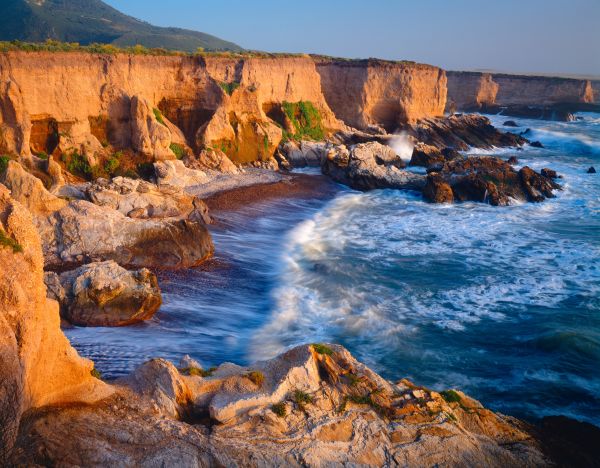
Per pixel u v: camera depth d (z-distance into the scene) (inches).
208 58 1978.3
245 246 1253.1
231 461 443.5
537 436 588.4
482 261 1190.9
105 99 1621.6
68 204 1047.6
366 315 918.4
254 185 1790.1
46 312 455.8
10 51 1397.6
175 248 1074.7
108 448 428.8
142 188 1273.4
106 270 852.0
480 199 1743.4
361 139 2490.2
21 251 443.2
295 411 510.0
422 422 536.7
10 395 387.2
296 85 2413.9
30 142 1461.6
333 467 467.2
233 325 867.4
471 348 827.4
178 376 520.4
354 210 1646.2
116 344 762.8
